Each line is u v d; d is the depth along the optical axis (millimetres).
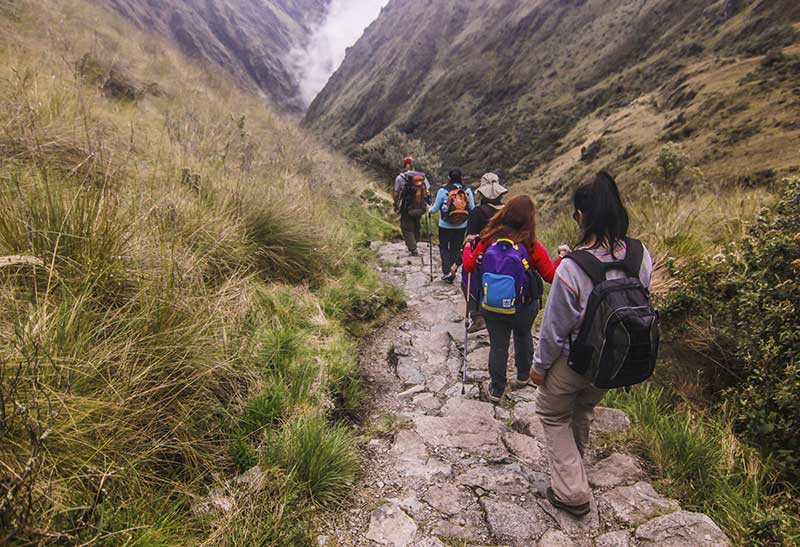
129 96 9578
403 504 2541
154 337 2574
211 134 7668
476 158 145625
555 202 79062
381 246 9367
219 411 2738
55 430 1862
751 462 2775
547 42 189875
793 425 2805
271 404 2963
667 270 4629
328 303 4980
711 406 3449
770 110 63969
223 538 2023
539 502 2568
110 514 1898
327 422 3088
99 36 12148
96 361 2246
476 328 4445
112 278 2768
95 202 2969
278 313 4258
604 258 2287
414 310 5961
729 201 6422
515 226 3467
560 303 2268
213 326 3047
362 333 4992
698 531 2301
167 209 3951
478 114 182000
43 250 2691
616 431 3199
